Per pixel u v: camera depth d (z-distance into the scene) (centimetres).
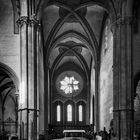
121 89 3066
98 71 4875
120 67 3105
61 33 4903
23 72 2955
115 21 3238
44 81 4950
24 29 3005
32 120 2895
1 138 3219
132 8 3148
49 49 4872
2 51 3050
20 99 2919
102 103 4553
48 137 4575
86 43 4941
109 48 3988
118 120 3052
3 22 3105
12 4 3128
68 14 4403
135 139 2958
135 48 3177
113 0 3291
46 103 4966
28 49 3002
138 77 3142
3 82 4359
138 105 3716
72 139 4941
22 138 2836
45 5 3466
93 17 4516
